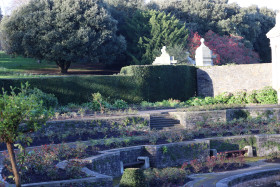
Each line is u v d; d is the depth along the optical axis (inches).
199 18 2368.4
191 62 1680.6
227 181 556.4
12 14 1758.1
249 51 2225.6
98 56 1743.4
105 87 1218.6
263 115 1056.2
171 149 737.6
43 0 1729.8
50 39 1630.2
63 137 734.5
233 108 1108.5
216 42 2060.8
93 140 721.0
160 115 1018.1
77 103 1154.7
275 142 855.1
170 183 557.0
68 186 449.4
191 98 1462.8
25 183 449.4
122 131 824.3
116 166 644.7
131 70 1301.7
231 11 2463.1
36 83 1068.5
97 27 1729.8
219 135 863.7
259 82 1375.5
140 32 1994.3
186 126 971.3
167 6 2458.2
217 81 1488.7
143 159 706.8
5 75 1407.5
